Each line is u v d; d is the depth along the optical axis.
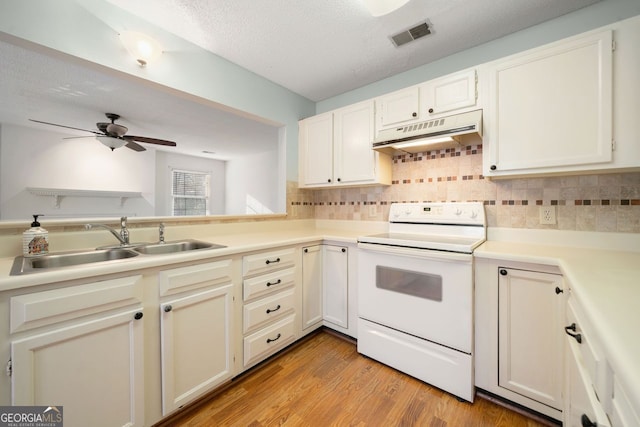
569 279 0.92
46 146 4.01
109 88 2.48
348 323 2.05
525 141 1.47
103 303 1.07
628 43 1.21
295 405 1.42
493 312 1.40
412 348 1.63
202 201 6.17
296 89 2.61
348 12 1.58
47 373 0.95
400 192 2.31
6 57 1.93
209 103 2.02
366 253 1.86
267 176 5.59
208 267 1.42
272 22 1.66
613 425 0.54
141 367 1.18
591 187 1.52
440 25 1.70
